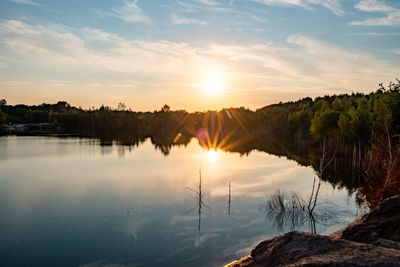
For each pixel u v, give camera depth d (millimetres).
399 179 18078
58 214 22609
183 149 70000
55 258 15859
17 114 164625
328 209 23438
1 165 43156
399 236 7930
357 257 5500
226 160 51344
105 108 170750
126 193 28641
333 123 61250
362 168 38750
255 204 25141
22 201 25859
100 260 15625
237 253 16281
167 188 30688
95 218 21812
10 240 18047
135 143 81438
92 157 52125
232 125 144000
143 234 18922
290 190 30172
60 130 133125
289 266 5566
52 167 42156
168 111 173125
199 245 17312
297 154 59969
